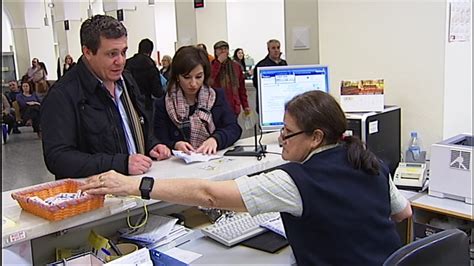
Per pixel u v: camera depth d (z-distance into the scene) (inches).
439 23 105.4
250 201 54.1
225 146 88.9
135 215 71.1
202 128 92.4
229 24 464.1
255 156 80.7
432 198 90.9
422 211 91.3
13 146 281.1
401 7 110.4
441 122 108.5
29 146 280.2
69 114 68.6
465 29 108.1
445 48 105.7
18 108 323.6
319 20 125.9
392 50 113.7
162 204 75.3
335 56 124.2
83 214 56.6
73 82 70.4
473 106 111.5
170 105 92.6
